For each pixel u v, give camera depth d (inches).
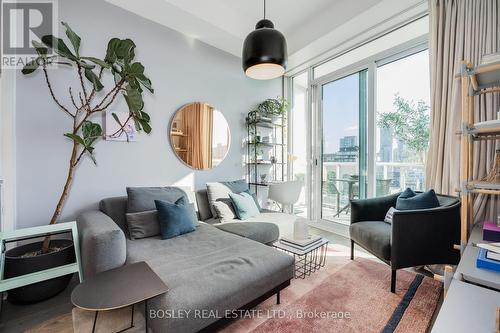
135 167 100.4
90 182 89.4
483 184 57.8
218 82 129.3
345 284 76.4
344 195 135.0
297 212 175.6
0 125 69.4
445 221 71.6
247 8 114.2
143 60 102.2
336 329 56.3
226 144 133.0
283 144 165.3
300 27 128.3
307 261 93.9
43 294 66.0
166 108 109.5
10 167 72.5
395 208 88.8
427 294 70.2
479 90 67.9
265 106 147.3
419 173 106.7
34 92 78.3
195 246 73.4
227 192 113.9
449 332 27.3
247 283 54.9
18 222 75.6
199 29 111.2
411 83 107.9
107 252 58.7
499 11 73.7
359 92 126.9
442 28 86.5
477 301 33.2
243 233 88.7
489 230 56.6
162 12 99.2
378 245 75.8
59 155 82.8
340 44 124.3
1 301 63.0
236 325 57.9
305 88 174.2
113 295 41.9
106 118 92.3
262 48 66.1
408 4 94.1
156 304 45.7
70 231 76.2
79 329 46.8
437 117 87.2
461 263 44.7
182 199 93.1
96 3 90.5
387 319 59.6
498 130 58.4
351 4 103.8
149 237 82.0
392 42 114.6
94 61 68.9
